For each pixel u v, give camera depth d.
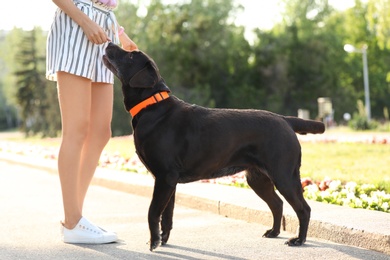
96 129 5.71
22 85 59.12
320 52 68.44
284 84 67.94
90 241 5.50
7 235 6.04
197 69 65.94
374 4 29.89
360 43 71.88
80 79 5.41
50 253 5.16
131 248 5.32
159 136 5.05
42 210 7.80
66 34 5.34
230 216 6.89
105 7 5.63
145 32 63.28
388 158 12.49
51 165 13.55
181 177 5.17
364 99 75.06
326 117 39.38
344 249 5.17
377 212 6.10
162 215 5.41
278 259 4.85
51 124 54.88
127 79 5.20
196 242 5.55
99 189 9.97
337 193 7.25
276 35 69.31
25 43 60.38
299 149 5.24
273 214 5.71
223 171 5.24
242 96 67.12
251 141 5.16
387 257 4.88
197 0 67.19
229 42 65.94
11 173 13.40
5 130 102.94
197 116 5.17
